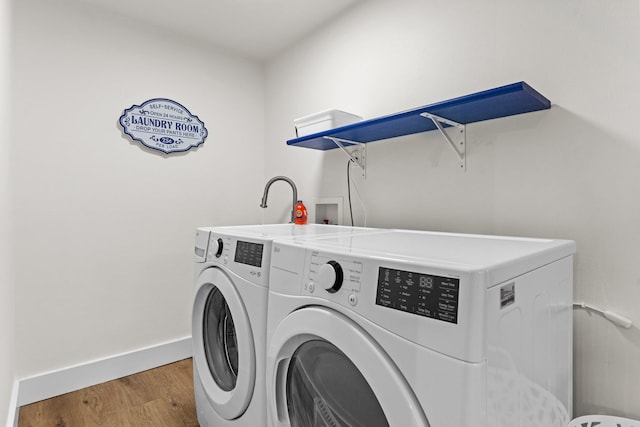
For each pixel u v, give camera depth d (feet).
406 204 5.98
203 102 8.50
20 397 6.17
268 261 3.86
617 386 3.79
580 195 4.08
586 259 4.03
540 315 2.86
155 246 7.81
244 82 9.21
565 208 4.20
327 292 2.91
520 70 4.56
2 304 4.79
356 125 5.46
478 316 2.06
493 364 2.17
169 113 7.98
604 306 3.89
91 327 7.00
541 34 4.37
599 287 3.93
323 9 7.14
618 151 3.81
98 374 7.00
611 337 3.84
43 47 6.51
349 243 3.50
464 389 2.03
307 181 8.16
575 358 4.08
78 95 6.87
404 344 2.33
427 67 5.64
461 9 5.17
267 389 3.69
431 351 2.19
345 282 2.77
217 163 8.75
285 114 8.81
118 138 7.32
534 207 4.47
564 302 3.36
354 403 2.91
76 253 6.84
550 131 4.33
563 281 3.34
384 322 2.45
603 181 3.91
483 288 2.09
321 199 7.74
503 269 2.30
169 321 7.98
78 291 6.86
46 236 6.53
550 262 3.06
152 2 6.95
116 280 7.30
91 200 7.02
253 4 7.00
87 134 6.97
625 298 3.76
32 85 6.39
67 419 5.77
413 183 5.88
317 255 3.09
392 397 2.34
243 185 9.19
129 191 7.47
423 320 2.23
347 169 7.09
